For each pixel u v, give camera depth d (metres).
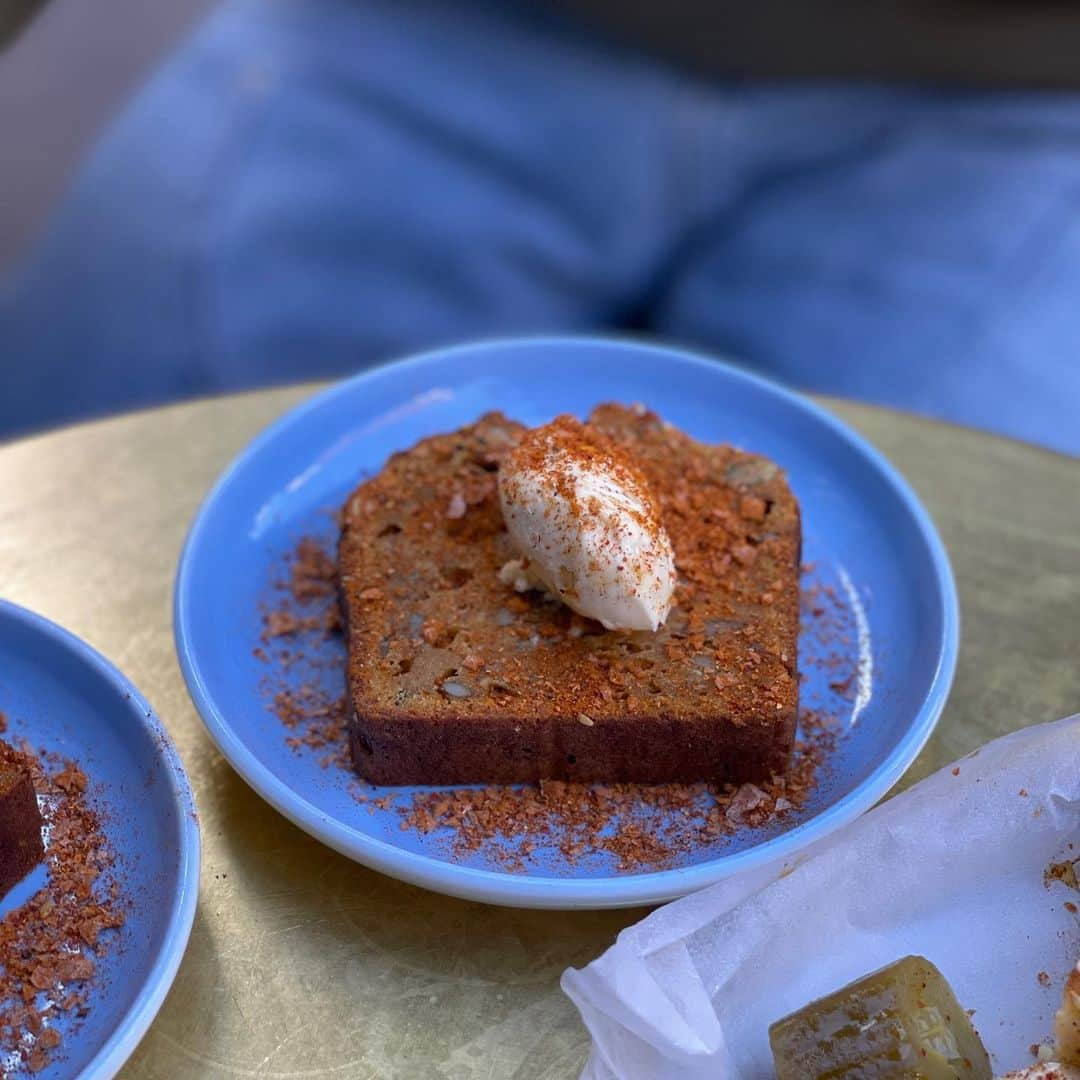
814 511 0.58
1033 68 0.99
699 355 0.62
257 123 0.93
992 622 0.57
